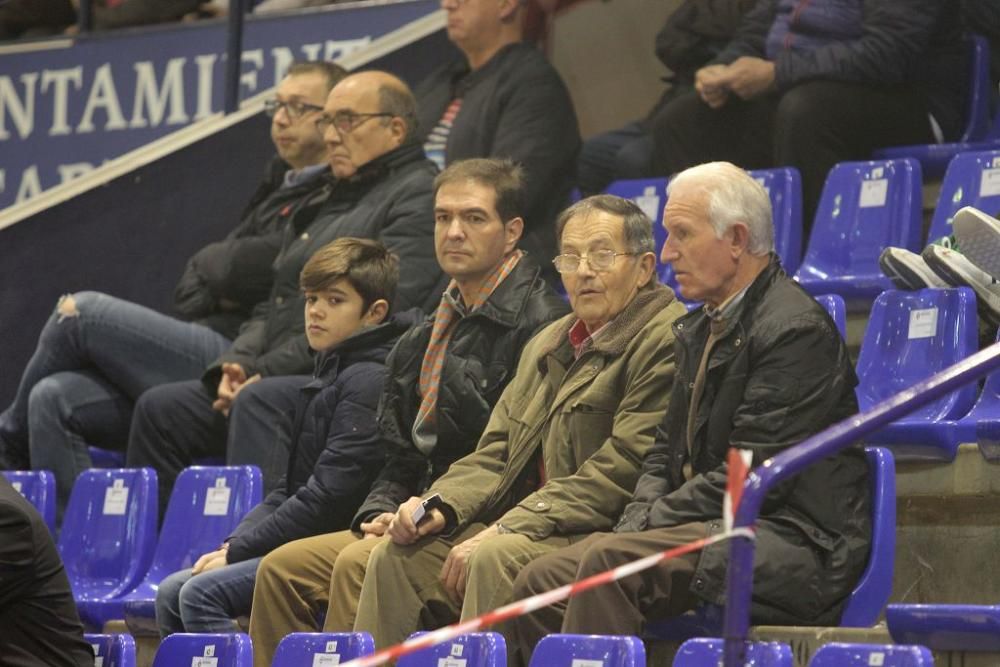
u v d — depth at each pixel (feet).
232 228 67.15
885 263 46.52
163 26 69.21
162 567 50.31
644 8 66.59
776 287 36.73
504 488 40.68
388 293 47.42
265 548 44.52
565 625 34.30
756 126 60.08
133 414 58.18
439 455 43.68
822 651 28.09
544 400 40.88
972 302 44.32
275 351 54.39
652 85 66.39
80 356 59.00
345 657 33.76
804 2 58.90
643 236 40.52
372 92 55.57
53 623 34.94
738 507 22.85
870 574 35.22
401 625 39.47
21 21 73.10
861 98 57.36
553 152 60.64
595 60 67.21
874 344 45.70
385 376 44.65
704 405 36.60
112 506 52.08
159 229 68.28
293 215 57.57
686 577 34.27
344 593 40.88
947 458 39.34
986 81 60.80
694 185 37.11
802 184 57.41
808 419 35.14
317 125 60.39
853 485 35.50
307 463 46.01
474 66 63.21
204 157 67.82
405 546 39.83
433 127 63.67
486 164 44.57
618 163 64.80
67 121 70.08
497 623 36.58
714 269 36.81
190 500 50.65
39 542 34.73
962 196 52.47
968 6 61.98
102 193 69.21
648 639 36.45
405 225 54.49
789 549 34.45
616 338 39.70
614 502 38.24
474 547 37.73
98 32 70.33
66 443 58.18
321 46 66.90
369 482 44.78
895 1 57.31
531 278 44.39
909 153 57.52
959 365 24.49
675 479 37.01
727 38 63.21
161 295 68.08
